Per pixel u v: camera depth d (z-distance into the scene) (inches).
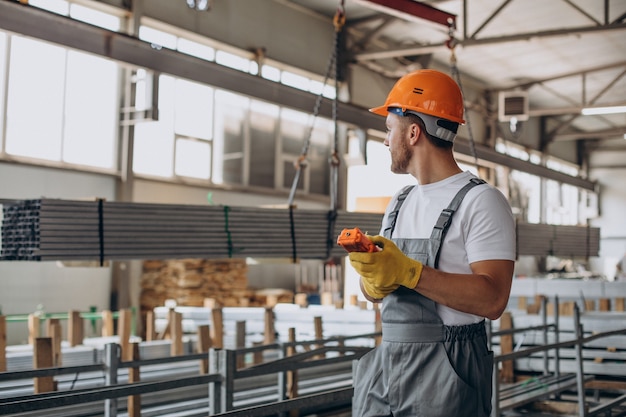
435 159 79.5
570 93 759.7
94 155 407.2
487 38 479.2
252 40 485.1
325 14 538.3
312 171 560.7
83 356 237.0
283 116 536.1
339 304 327.0
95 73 407.8
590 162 949.8
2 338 198.5
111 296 412.8
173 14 432.5
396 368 76.8
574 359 269.7
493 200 75.5
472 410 74.7
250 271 498.6
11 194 366.9
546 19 546.9
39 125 382.0
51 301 383.6
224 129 489.7
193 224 197.9
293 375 224.4
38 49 382.0
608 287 406.3
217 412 120.3
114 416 154.0
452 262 75.9
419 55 600.7
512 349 276.7
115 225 184.2
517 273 798.5
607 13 467.8
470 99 722.2
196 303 417.4
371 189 593.0
